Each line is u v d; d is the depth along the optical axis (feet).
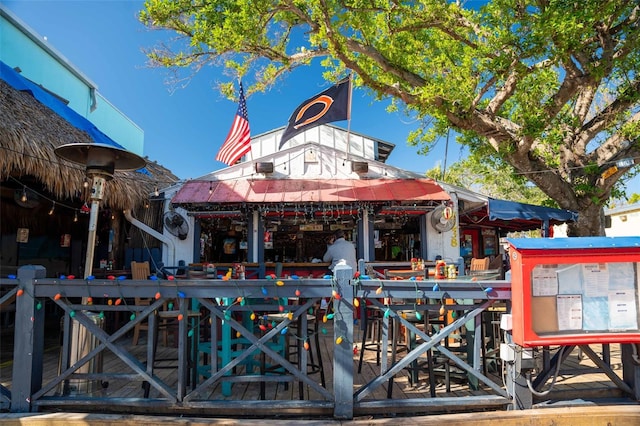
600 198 29.27
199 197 30.63
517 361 12.03
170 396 11.88
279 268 27.66
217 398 13.96
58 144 21.24
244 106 32.27
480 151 32.76
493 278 16.49
